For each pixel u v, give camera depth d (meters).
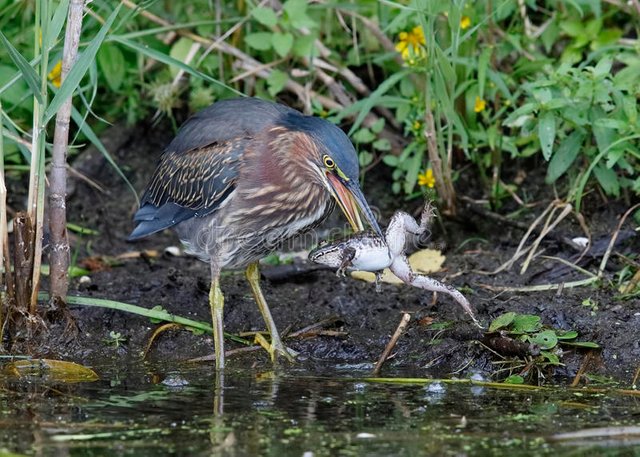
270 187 11.23
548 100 12.11
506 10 13.33
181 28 14.06
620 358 10.53
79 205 14.70
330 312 11.95
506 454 8.01
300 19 13.43
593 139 12.99
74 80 10.16
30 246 11.12
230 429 8.63
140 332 11.70
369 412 9.14
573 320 11.09
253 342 11.57
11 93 13.88
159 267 13.48
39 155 10.84
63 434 8.51
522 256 12.81
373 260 10.20
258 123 11.45
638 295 11.45
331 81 14.14
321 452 8.05
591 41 13.71
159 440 8.34
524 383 10.21
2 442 8.30
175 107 14.88
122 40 11.30
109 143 15.11
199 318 12.00
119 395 9.75
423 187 13.42
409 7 12.22
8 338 11.35
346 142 11.19
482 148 13.88
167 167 11.98
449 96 12.82
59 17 10.30
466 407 9.30
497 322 10.76
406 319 10.71
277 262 13.32
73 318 11.48
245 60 14.26
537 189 13.71
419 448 8.14
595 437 8.38
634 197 13.00
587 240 12.72
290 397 9.66
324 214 11.67
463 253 13.19
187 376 10.53
